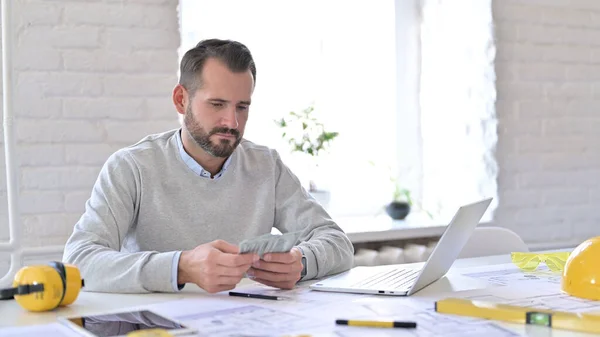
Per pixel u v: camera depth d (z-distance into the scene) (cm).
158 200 177
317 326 112
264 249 139
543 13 312
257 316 119
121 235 170
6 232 234
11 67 182
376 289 138
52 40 236
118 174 174
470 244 207
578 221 325
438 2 321
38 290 125
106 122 243
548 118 316
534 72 312
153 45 248
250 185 189
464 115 314
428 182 329
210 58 169
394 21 324
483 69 305
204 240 181
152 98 248
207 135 171
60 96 237
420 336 106
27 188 235
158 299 137
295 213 190
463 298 133
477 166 310
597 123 328
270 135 296
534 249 315
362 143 318
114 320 117
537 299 132
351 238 270
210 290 138
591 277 132
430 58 326
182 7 279
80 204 241
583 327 108
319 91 308
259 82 296
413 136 330
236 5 290
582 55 322
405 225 286
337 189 312
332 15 310
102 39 241
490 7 300
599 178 329
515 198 310
